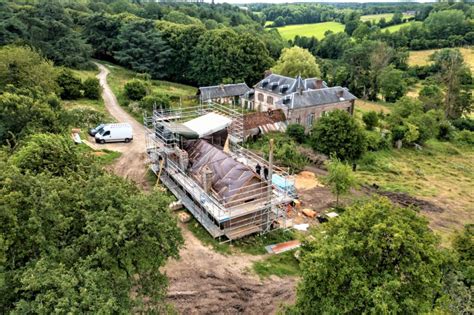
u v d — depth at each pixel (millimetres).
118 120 52000
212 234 25984
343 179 32125
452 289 14438
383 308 11898
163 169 35562
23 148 22031
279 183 31422
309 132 53188
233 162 29188
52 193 14133
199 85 86688
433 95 78875
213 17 136750
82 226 15359
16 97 31328
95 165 20750
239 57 81562
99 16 91188
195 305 20000
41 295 11898
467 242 18734
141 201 15812
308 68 76125
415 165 49500
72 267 13367
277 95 61688
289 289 21719
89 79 60688
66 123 38062
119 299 13883
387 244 13617
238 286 21719
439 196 39125
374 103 91062
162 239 15336
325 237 15797
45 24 75312
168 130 33406
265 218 27828
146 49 86688
